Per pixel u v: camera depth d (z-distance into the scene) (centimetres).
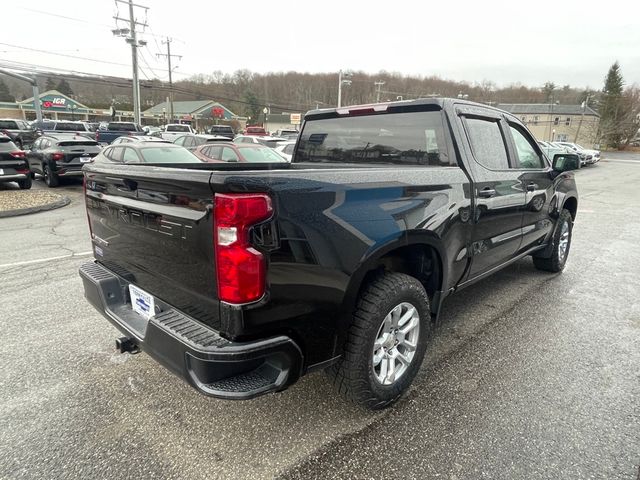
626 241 700
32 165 1402
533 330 360
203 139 1639
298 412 251
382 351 243
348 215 208
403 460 213
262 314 181
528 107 7119
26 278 484
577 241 698
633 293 450
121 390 274
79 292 442
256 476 204
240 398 179
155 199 208
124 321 241
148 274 230
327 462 212
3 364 303
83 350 324
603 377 288
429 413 250
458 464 210
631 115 6462
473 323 374
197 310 198
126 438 230
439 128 304
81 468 208
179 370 189
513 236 379
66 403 260
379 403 245
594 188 1620
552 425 239
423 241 252
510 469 206
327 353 212
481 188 310
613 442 225
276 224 179
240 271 173
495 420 243
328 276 200
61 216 870
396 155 331
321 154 388
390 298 232
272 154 1149
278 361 193
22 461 212
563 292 452
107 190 255
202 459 215
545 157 440
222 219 172
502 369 298
